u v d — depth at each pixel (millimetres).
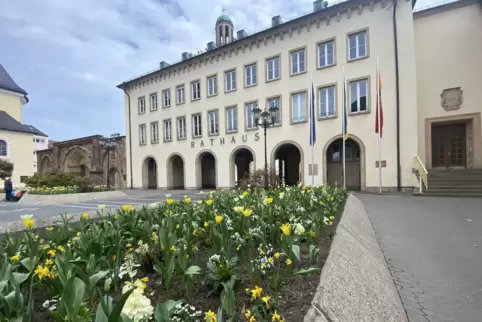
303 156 18375
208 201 4645
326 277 2250
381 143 15891
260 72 20312
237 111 21453
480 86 15484
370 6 16219
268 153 19781
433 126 17375
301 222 3729
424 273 3893
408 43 15273
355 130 16594
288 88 19031
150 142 27547
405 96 15320
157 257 2375
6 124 35438
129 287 1417
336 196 7480
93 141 31484
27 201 15070
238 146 21375
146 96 27922
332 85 17406
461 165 16609
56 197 14820
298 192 6984
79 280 1359
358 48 16750
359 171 18500
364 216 7309
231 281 1788
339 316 1888
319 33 17875
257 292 1719
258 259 2398
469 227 6672
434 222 7277
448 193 12766
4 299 1477
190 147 24375
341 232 3920
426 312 2830
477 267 4086
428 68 16734
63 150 34844
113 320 1067
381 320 2338
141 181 28125
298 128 18609
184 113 24844
